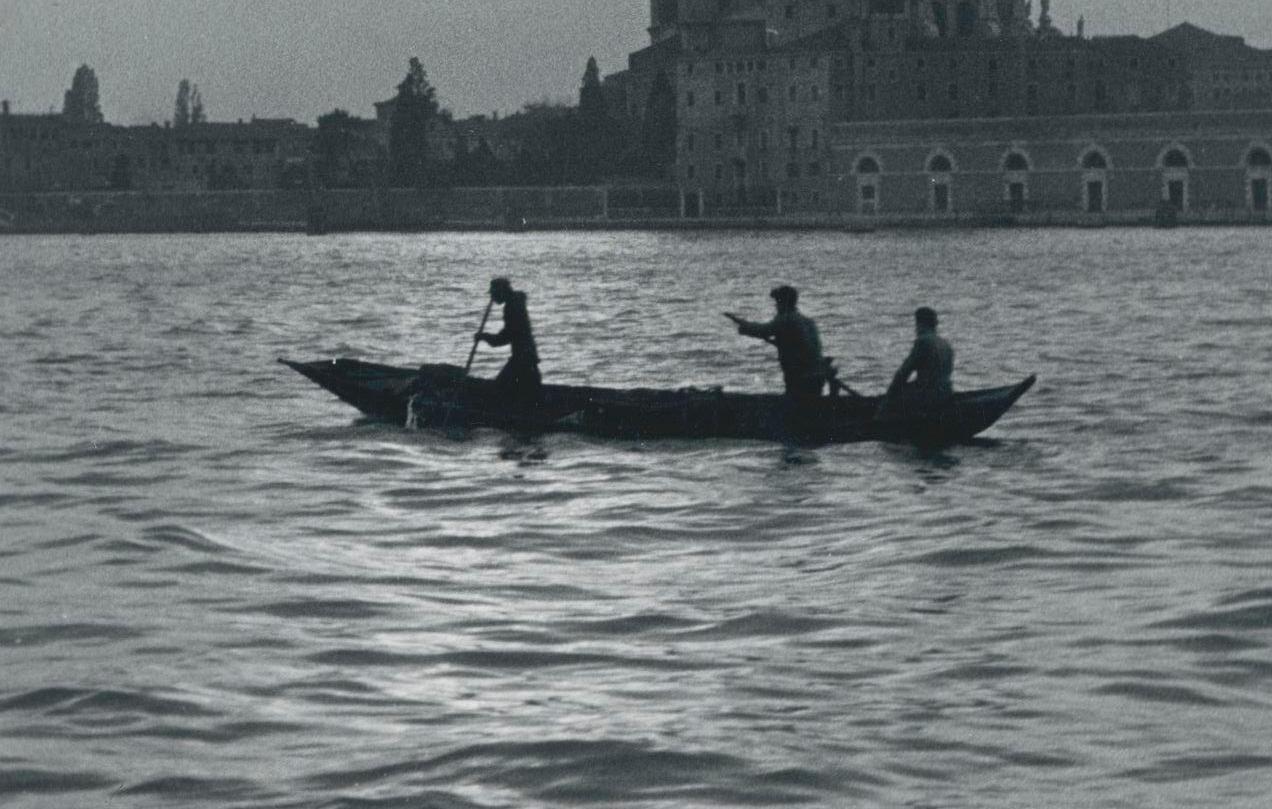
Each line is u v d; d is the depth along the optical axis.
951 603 45.19
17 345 132.12
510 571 49.78
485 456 70.38
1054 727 35.06
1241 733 34.44
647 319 161.38
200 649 40.88
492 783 32.53
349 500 61.41
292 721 35.84
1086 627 42.22
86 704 36.75
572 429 74.81
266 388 97.06
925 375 71.75
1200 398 88.56
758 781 32.50
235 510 59.50
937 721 35.53
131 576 48.56
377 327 155.38
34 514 58.62
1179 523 55.25
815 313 169.25
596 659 40.12
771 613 44.00
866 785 32.31
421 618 43.91
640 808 31.48
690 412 73.50
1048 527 54.88
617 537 54.84
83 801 31.91
